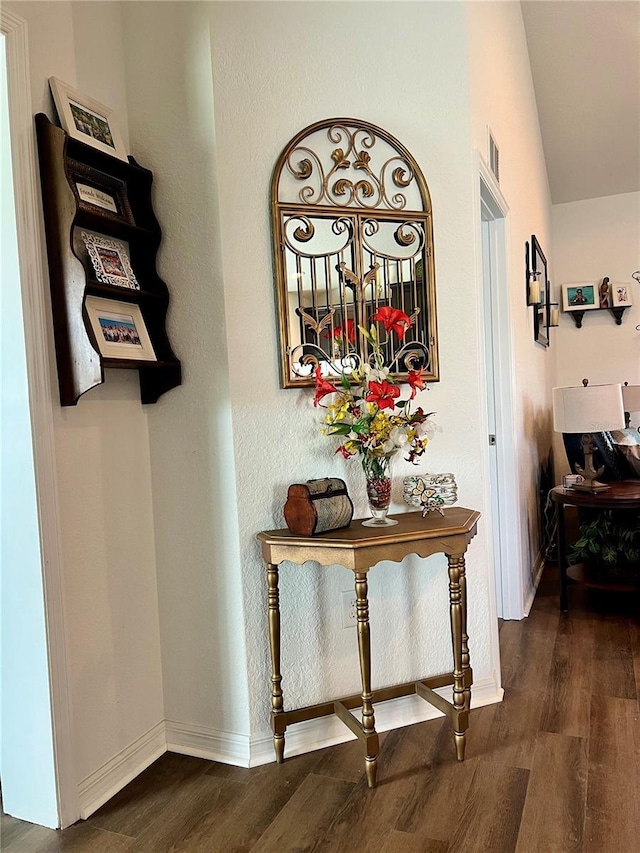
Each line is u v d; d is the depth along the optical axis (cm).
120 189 195
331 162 210
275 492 205
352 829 167
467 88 228
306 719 204
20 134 166
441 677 221
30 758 176
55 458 173
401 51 220
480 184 251
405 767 194
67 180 169
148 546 210
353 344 213
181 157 200
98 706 187
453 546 193
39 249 170
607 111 473
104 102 197
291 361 204
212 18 193
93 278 180
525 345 364
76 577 180
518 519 318
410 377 201
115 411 197
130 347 192
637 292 550
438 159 225
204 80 195
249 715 202
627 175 533
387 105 218
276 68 203
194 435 204
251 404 201
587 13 397
